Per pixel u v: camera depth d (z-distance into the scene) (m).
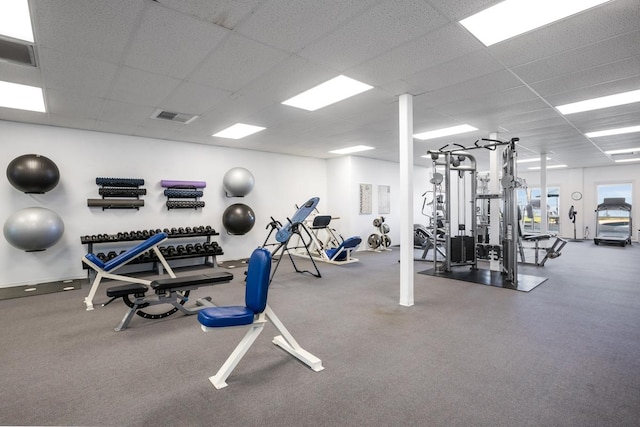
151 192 5.59
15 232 4.06
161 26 2.20
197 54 2.60
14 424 1.67
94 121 4.52
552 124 4.79
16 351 2.49
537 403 1.83
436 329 2.91
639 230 9.52
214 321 1.96
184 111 4.09
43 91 3.36
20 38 2.33
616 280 4.76
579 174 10.47
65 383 2.05
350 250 6.16
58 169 4.54
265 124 4.75
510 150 4.54
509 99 3.68
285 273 5.34
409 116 3.52
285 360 2.35
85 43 2.41
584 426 1.64
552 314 3.29
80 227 4.98
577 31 2.27
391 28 2.24
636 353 2.43
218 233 5.88
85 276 5.00
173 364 2.29
